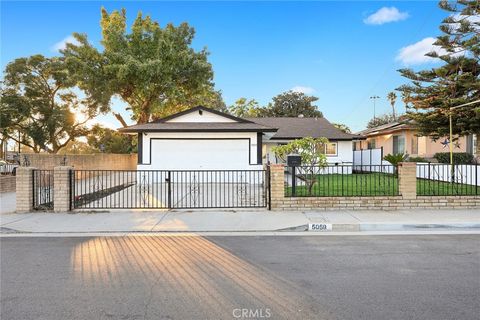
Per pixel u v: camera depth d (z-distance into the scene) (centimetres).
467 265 469
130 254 528
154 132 1571
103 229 703
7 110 2866
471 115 1557
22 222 764
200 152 1591
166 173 1584
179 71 2547
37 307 339
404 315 318
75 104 3281
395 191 1041
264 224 737
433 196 877
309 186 949
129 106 2878
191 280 414
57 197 882
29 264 480
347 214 821
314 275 431
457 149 1964
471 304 342
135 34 2448
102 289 385
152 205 984
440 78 1652
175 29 2670
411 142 2186
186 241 612
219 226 723
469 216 788
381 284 398
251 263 481
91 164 2108
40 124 3147
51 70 3030
